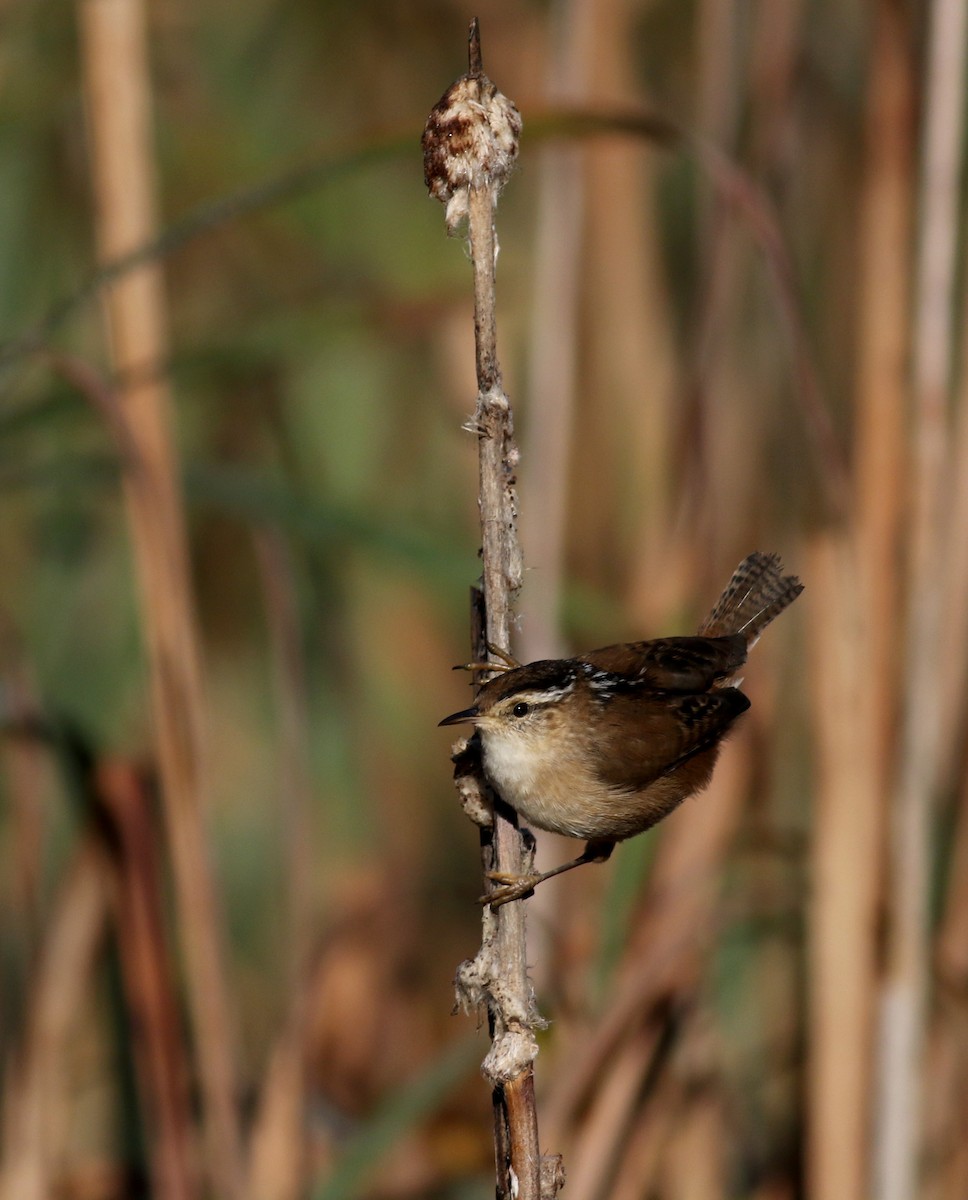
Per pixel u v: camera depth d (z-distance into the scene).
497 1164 6.12
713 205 10.54
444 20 14.02
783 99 10.85
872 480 9.41
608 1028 8.90
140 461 8.70
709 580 10.23
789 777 11.30
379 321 10.41
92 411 9.23
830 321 12.70
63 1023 9.71
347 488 12.92
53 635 11.83
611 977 9.16
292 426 12.98
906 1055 8.99
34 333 8.18
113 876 9.39
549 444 10.53
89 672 11.92
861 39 12.74
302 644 12.52
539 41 13.11
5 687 9.88
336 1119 10.88
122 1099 10.48
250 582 13.30
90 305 12.37
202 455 13.20
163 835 11.11
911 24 9.52
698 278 10.98
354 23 14.30
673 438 11.53
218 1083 9.06
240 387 12.91
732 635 8.95
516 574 6.05
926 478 9.14
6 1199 9.47
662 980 9.52
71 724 9.68
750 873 10.17
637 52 13.65
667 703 8.22
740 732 10.16
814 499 10.44
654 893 9.76
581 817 7.99
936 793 9.90
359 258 13.62
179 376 10.62
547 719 7.79
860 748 8.94
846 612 8.88
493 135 5.85
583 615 10.27
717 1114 9.80
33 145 12.48
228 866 12.52
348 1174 8.60
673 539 10.31
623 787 7.98
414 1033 11.82
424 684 13.14
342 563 12.61
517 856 6.26
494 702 7.74
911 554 9.18
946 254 9.08
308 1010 10.08
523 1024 6.04
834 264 12.73
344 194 13.55
